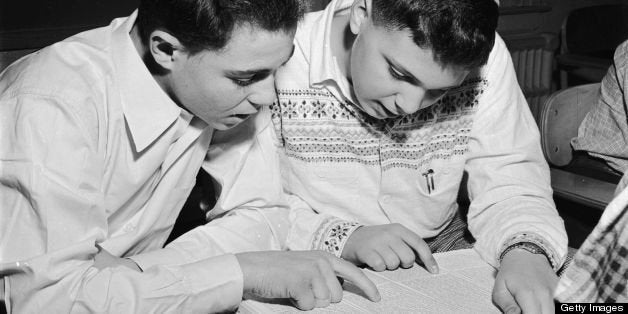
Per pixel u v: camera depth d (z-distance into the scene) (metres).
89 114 1.09
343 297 1.11
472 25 1.07
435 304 1.08
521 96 1.56
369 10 1.17
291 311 1.07
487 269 1.21
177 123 1.22
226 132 1.38
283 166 1.52
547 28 3.85
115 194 1.23
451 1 1.05
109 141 1.16
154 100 1.17
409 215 1.54
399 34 1.08
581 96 2.01
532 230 1.24
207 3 0.97
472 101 1.48
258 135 1.40
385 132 1.46
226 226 1.32
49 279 1.01
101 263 1.10
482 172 1.48
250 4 0.97
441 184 1.53
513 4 3.73
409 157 1.49
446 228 1.65
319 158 1.48
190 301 1.06
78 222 1.06
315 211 1.52
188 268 1.09
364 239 1.28
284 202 1.42
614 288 0.79
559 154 1.97
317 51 1.40
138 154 1.21
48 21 2.47
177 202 1.37
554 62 3.82
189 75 1.06
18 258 1.03
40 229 1.03
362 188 1.51
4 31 2.38
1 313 1.11
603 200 1.59
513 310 1.06
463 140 1.50
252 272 1.11
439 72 1.10
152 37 1.06
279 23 0.99
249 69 1.01
